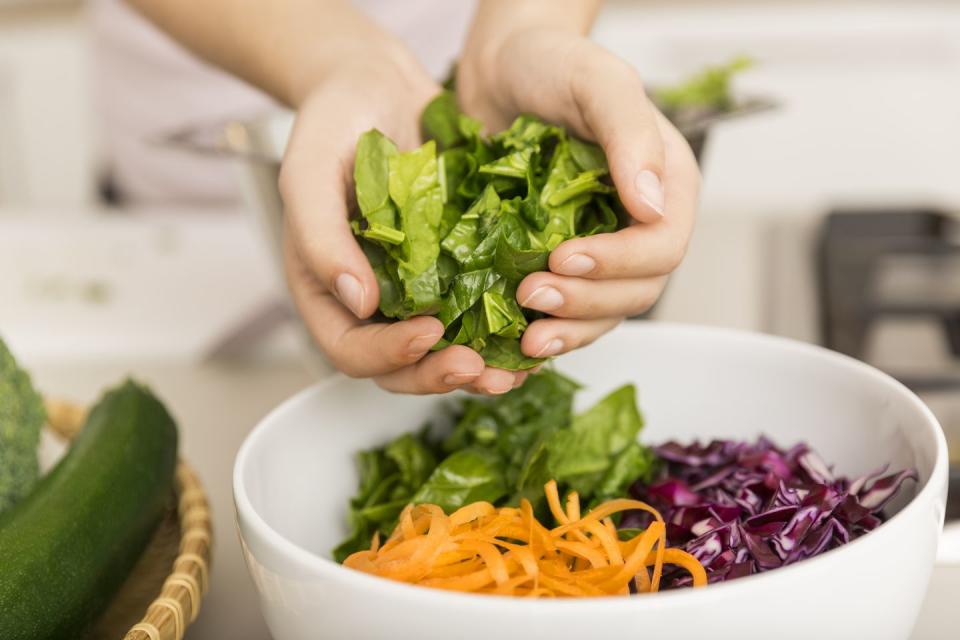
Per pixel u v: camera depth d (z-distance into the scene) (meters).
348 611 0.46
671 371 0.64
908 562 0.48
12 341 0.94
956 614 0.56
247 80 0.76
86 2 2.24
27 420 0.64
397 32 1.36
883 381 0.57
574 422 0.61
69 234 1.22
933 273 0.88
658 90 1.05
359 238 0.57
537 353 0.54
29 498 0.59
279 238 0.76
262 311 0.87
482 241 0.55
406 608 0.45
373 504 0.59
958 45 1.95
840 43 1.98
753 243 1.06
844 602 0.46
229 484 0.70
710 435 0.63
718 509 0.56
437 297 0.54
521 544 0.56
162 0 0.76
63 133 2.36
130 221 1.26
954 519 0.61
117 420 0.63
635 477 0.60
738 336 0.62
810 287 0.91
